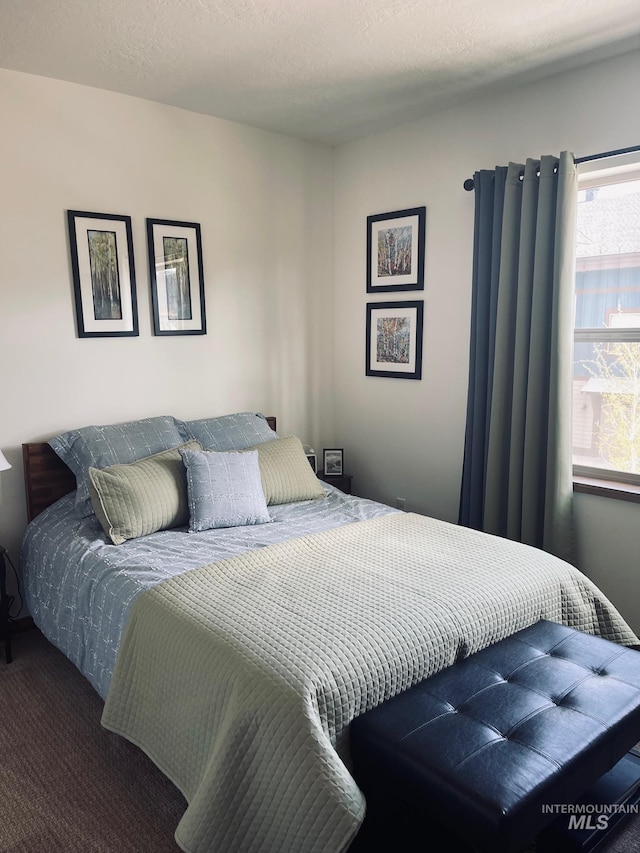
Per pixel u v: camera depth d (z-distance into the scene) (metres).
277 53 2.75
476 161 3.38
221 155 3.66
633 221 2.92
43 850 1.82
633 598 2.95
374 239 3.98
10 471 3.11
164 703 1.94
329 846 1.47
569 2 2.32
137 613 2.12
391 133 3.80
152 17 2.40
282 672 1.67
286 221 4.02
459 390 3.62
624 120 2.80
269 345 4.03
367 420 4.21
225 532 2.82
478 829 1.38
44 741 2.32
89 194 3.21
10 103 2.93
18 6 2.29
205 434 3.47
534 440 3.07
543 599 2.28
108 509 2.73
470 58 2.81
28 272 3.06
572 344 2.97
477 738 1.57
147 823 1.92
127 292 3.38
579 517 3.10
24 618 3.21
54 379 3.20
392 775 1.58
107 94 3.20
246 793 1.63
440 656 1.91
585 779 1.56
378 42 2.65
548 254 2.98
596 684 1.81
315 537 2.65
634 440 3.02
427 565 2.36
